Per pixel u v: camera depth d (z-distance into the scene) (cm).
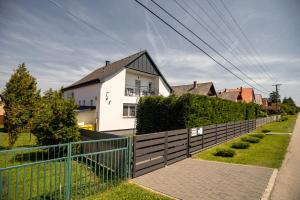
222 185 580
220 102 1498
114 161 600
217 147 1169
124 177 602
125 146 620
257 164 806
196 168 743
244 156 944
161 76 2652
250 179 632
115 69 2183
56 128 872
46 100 1054
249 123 2045
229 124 1470
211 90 3494
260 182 609
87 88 2273
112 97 2059
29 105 1066
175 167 754
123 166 605
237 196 512
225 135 1393
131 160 629
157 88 2636
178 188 553
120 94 2138
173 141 823
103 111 1980
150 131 1353
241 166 774
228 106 1655
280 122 3662
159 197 489
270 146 1220
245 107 2152
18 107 1009
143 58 2417
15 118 980
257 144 1297
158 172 690
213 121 1369
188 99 1149
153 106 1343
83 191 514
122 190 527
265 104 7369
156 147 724
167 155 780
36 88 1172
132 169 628
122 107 2158
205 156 939
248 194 524
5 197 490
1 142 1212
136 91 2497
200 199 490
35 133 898
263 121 2939
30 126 1007
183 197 498
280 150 1091
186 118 1137
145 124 1395
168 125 1239
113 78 2070
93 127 1931
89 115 2023
